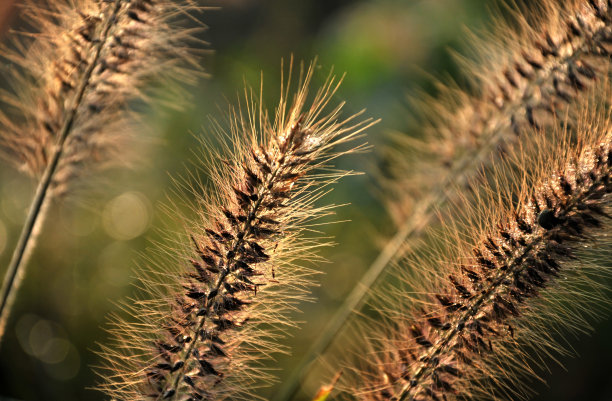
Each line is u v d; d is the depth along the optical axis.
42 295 0.61
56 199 0.42
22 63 0.43
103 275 0.63
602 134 0.38
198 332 0.38
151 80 0.42
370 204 0.62
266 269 0.38
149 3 0.40
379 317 0.46
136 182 0.63
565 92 0.42
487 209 0.39
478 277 0.38
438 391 0.39
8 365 0.53
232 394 0.39
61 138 0.41
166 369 0.38
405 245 0.45
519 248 0.38
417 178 0.46
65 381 0.55
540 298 0.39
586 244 0.38
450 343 0.39
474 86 0.45
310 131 0.36
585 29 0.41
